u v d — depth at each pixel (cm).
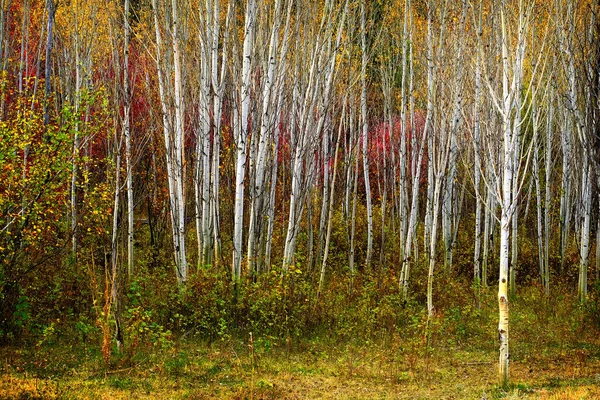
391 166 2591
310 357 1216
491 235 2189
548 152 1973
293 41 1739
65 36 2005
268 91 1449
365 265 1944
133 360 1094
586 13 1566
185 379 1035
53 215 1384
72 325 1272
